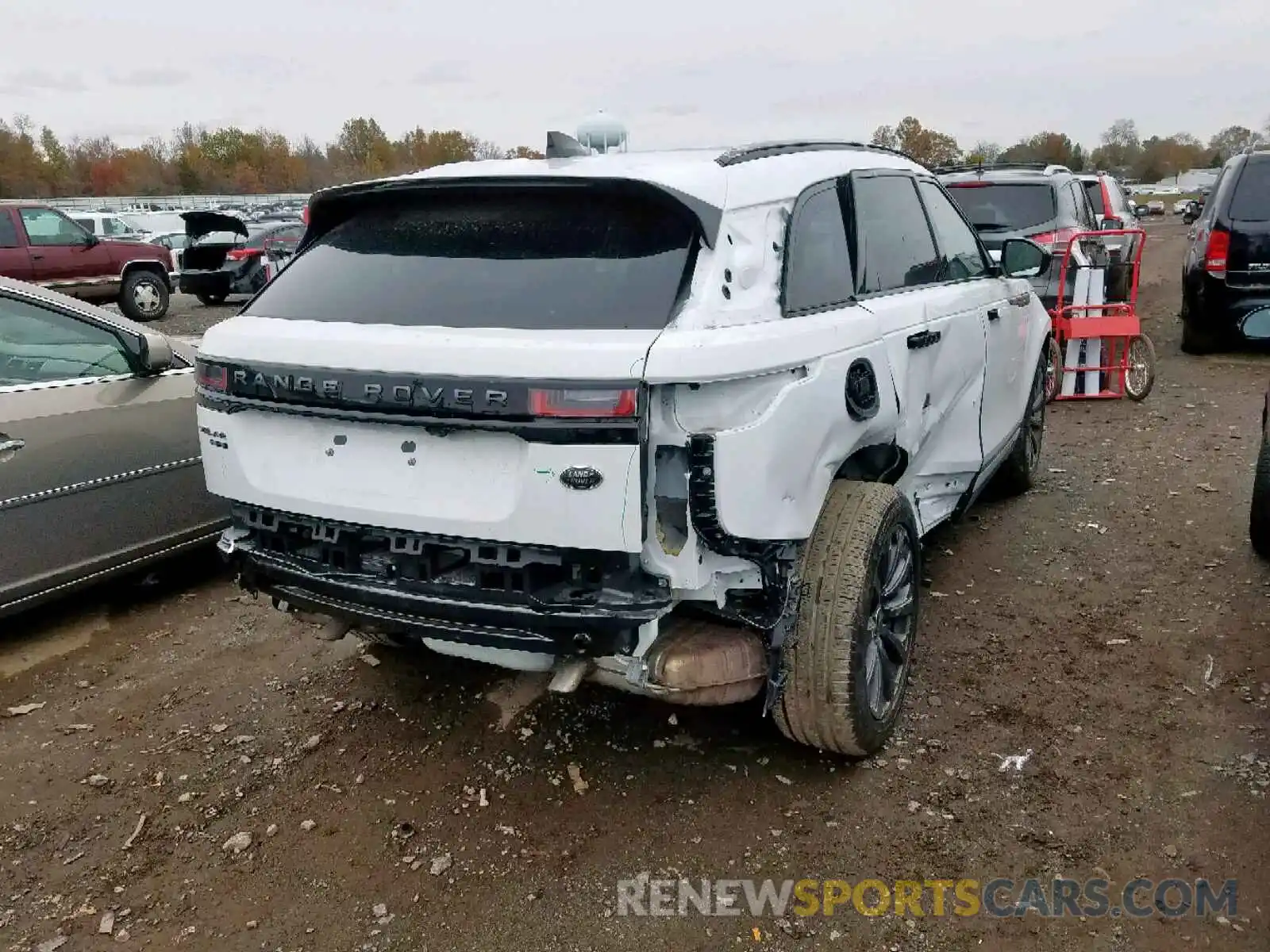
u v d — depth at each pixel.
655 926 2.63
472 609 2.68
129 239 16.19
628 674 2.78
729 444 2.54
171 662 4.19
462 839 2.99
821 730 3.07
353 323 2.87
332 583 2.90
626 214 2.79
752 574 2.84
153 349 4.54
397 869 2.88
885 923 2.61
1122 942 2.52
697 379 2.46
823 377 2.85
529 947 2.57
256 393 2.91
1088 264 8.41
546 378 2.47
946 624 4.25
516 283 2.76
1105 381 8.54
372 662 4.12
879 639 3.23
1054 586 4.60
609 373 2.45
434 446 2.71
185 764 3.44
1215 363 9.65
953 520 5.12
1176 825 2.92
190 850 2.99
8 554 4.15
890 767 3.26
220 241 18.19
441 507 2.69
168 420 4.69
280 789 3.28
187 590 4.96
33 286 4.41
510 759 3.40
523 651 2.73
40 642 4.41
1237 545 4.97
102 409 4.43
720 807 3.09
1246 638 4.02
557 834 3.00
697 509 2.56
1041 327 5.64
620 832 3.00
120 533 4.54
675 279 2.64
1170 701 3.58
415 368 2.62
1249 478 6.00
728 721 3.57
